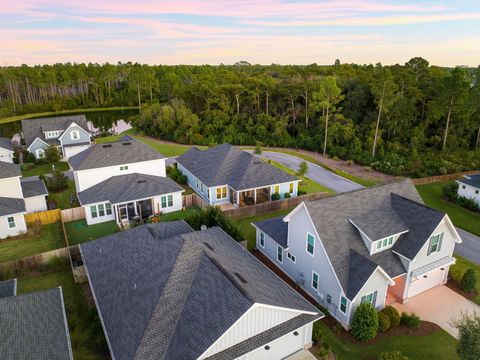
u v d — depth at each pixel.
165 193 34.41
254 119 71.62
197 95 77.69
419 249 20.98
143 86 125.44
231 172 38.00
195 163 42.19
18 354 13.43
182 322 15.59
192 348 14.28
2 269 23.69
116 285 18.80
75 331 18.98
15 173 31.30
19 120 102.25
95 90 127.81
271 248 26.06
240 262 19.89
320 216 21.28
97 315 19.50
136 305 16.73
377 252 21.55
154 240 20.94
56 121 58.78
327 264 20.20
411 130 58.69
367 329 18.27
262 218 33.28
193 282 17.41
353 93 66.38
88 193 33.47
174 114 72.62
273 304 15.91
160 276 17.66
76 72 127.75
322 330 18.64
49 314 15.60
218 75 92.62
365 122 63.50
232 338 14.88
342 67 96.50
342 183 45.22
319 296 21.42
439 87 58.28
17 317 14.98
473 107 54.19
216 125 69.25
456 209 37.75
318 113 70.19
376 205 23.66
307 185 43.66
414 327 19.67
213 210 27.69
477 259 27.61
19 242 29.27
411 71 69.31
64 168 50.88
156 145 65.56
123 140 40.66
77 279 23.31
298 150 63.28
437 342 18.62
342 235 21.23
